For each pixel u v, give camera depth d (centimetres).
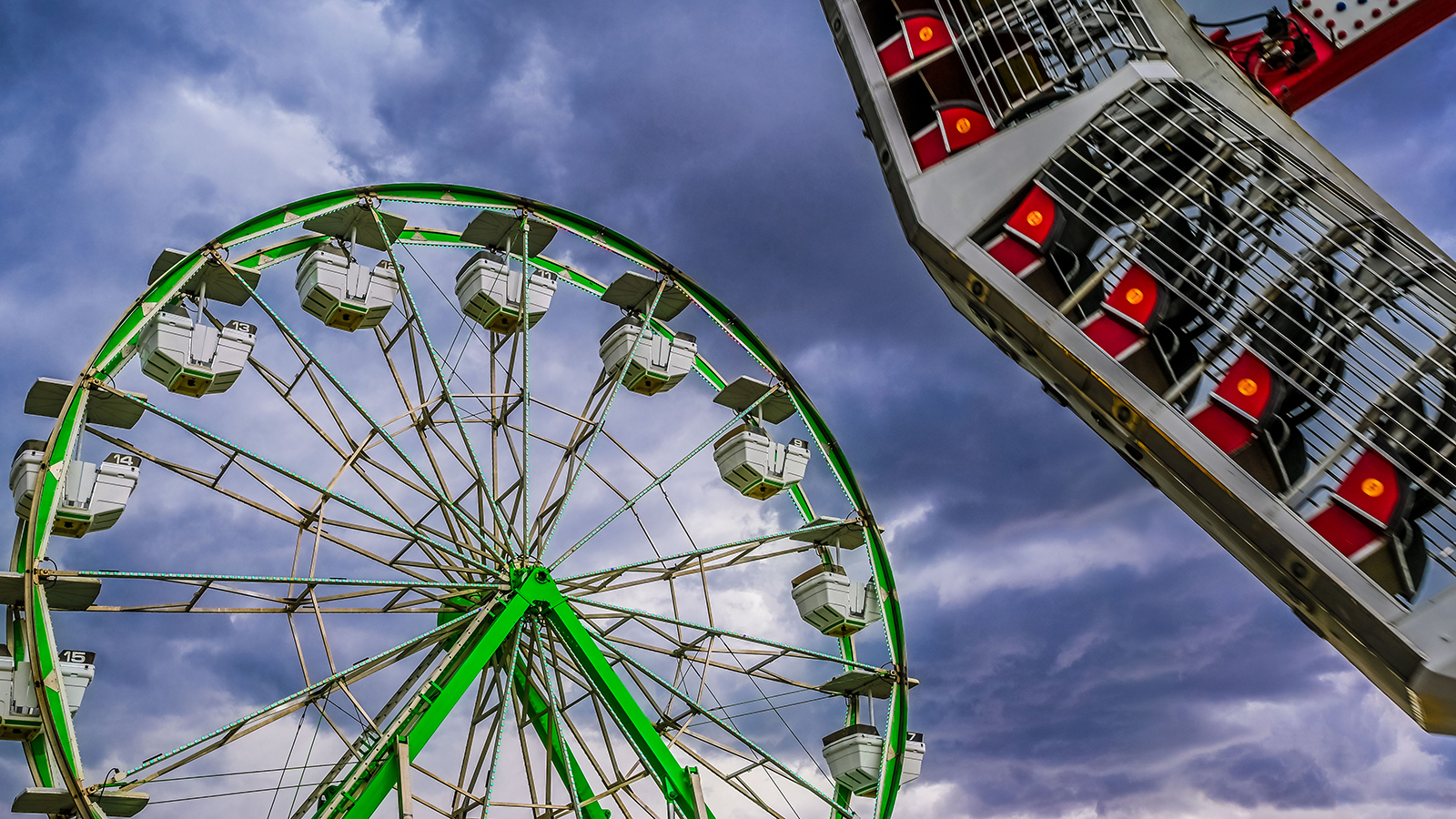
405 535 2642
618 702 2636
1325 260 1524
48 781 2348
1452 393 1406
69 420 2406
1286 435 1438
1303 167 1595
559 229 3167
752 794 2778
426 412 2906
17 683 2280
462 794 2547
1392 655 1304
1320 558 1358
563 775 2653
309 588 2477
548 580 2730
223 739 2252
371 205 2894
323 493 2558
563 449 3120
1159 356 1520
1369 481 1388
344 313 2838
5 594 2302
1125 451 1584
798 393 3378
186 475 2511
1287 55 1755
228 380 2659
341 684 2394
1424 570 1330
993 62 1775
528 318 3020
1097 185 1641
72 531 2384
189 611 2423
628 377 3216
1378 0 1684
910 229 1709
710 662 2939
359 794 2338
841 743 3141
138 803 2233
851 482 3309
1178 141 1659
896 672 3119
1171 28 1789
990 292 1625
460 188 3042
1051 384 1664
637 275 3219
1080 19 1773
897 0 1858
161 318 2580
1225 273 1551
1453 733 1302
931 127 1767
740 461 3231
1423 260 1487
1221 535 1495
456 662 2580
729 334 3359
